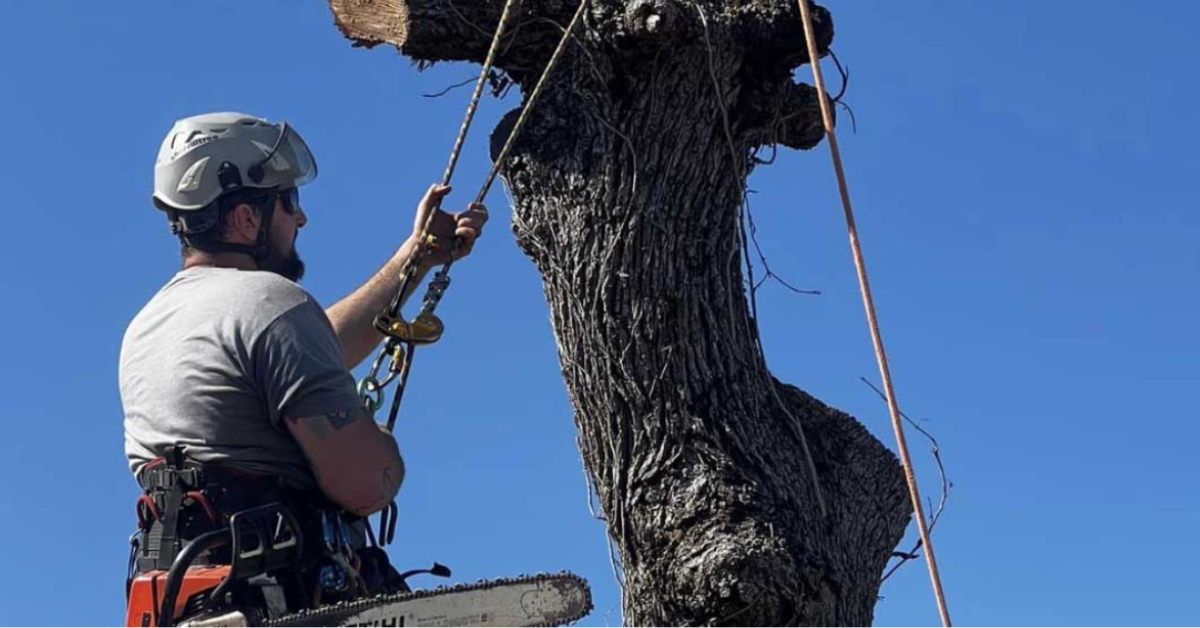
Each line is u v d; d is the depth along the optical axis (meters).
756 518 4.21
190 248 3.67
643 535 4.27
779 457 4.36
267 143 3.73
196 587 3.24
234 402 3.37
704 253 4.43
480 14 4.46
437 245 4.25
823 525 4.37
